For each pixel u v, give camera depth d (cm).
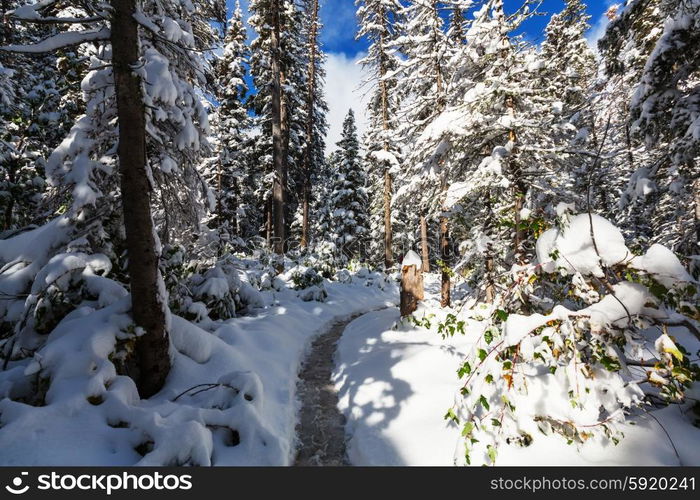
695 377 319
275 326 872
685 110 667
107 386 425
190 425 371
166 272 713
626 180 931
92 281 540
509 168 770
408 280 889
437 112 1170
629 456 332
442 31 1243
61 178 568
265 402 518
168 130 601
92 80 545
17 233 711
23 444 335
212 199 680
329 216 3177
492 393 402
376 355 694
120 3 434
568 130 787
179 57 586
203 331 604
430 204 990
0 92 1080
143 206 463
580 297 423
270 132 2147
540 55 791
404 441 429
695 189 737
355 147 2772
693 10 618
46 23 419
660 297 337
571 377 362
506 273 539
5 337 575
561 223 412
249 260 1725
